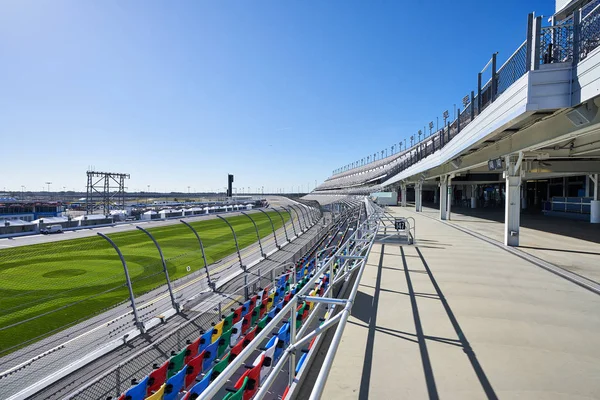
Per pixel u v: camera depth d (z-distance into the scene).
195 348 5.43
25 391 5.52
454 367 3.21
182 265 15.82
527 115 7.06
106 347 7.02
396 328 4.14
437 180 29.25
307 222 32.25
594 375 3.10
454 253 9.12
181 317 8.81
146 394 4.50
